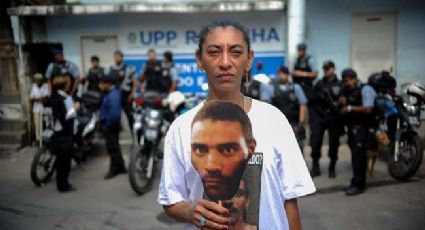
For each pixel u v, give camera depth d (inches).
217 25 55.5
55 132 207.9
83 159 261.1
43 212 185.5
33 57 336.5
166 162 58.9
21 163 277.7
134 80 296.0
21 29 324.2
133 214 181.2
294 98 204.5
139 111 218.2
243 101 58.4
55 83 206.5
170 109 221.8
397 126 210.2
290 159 56.9
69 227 168.2
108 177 233.6
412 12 315.3
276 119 57.5
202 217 52.9
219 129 54.4
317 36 325.7
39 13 314.8
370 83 213.3
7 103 321.4
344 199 189.5
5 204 197.0
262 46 330.6
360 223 163.3
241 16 327.3
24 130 316.5
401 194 193.0
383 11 317.7
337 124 214.8
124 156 283.3
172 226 167.8
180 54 336.8
